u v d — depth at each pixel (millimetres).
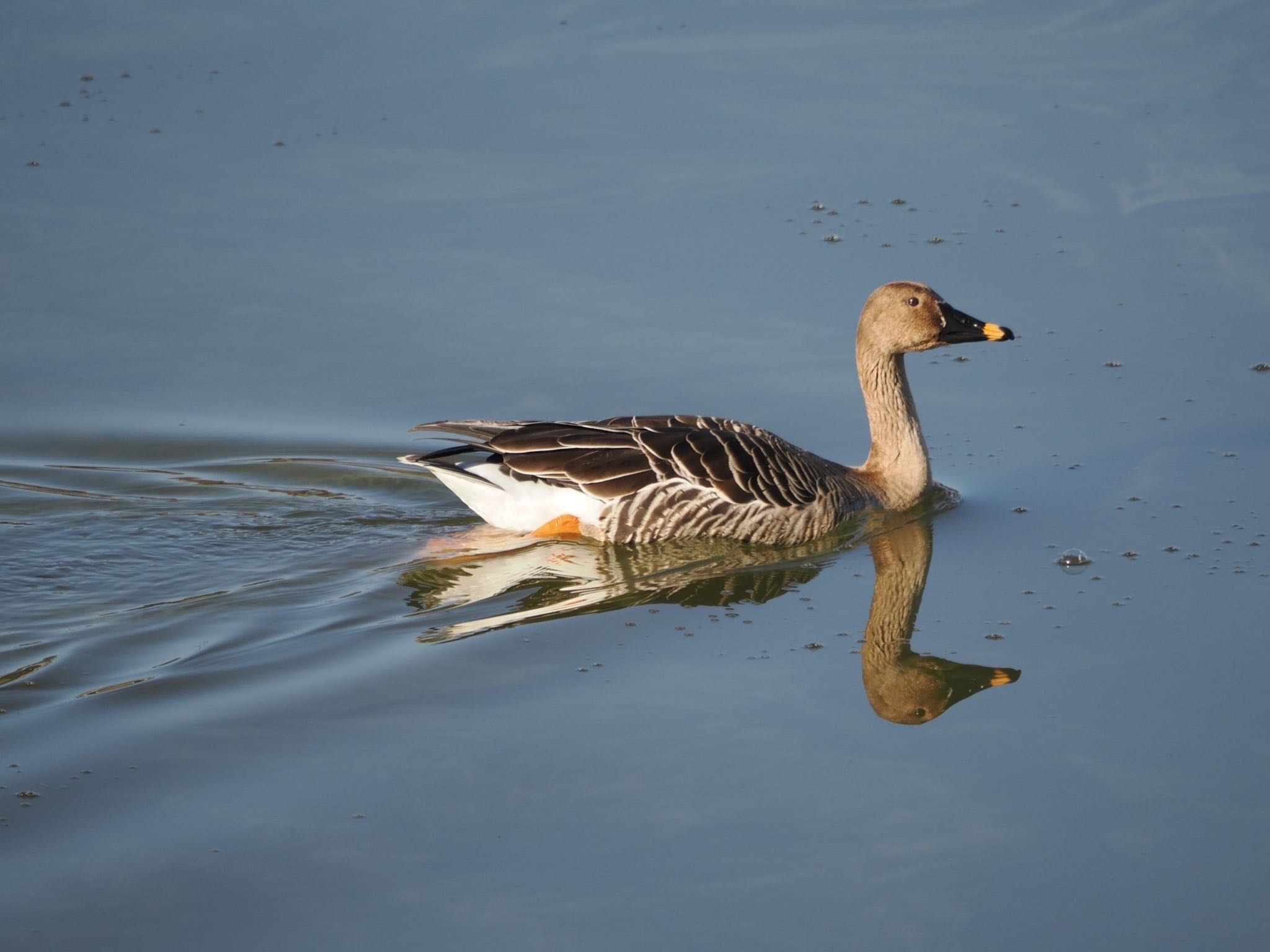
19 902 8805
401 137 22375
